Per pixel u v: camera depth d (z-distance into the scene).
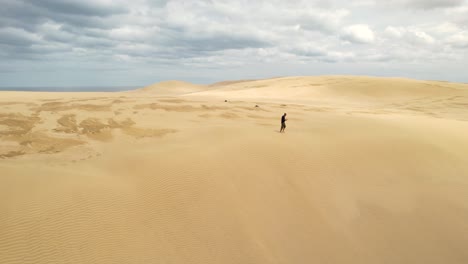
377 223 10.73
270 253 8.95
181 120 22.16
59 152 13.62
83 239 7.81
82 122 19.44
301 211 10.78
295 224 10.17
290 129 20.05
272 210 10.52
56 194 9.00
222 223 9.52
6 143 14.28
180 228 9.04
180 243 8.55
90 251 7.56
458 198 12.10
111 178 10.55
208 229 9.23
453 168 14.57
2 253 6.97
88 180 10.08
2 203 8.21
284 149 14.76
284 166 13.23
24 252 7.13
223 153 13.42
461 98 57.81
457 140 18.41
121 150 14.20
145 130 18.38
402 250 9.72
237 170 12.20
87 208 8.73
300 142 16.22
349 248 9.62
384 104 54.38
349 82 78.88
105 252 7.65
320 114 29.61
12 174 9.91
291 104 45.94
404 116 32.53
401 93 64.62
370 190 12.42
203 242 8.77
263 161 13.32
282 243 9.37
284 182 12.13
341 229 10.33
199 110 27.09
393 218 10.98
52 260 7.12
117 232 8.30
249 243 9.09
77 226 8.10
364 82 77.00
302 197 11.48
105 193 9.50
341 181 12.84
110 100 29.97
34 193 8.89
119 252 7.77
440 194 12.34
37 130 16.94
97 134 17.16
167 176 11.05
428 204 11.73
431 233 10.39
